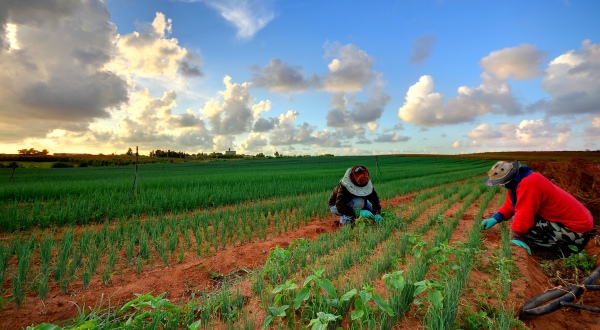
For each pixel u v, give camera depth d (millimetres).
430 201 10625
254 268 4625
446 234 5699
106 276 4047
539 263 4844
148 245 5656
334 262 4293
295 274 3916
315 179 19047
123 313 3230
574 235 4875
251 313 3182
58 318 3201
